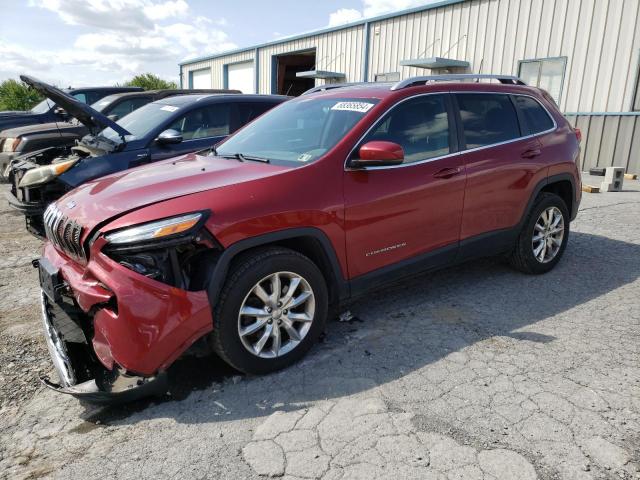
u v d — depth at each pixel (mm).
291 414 2631
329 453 2324
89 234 2691
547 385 2826
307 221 3025
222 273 2713
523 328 3562
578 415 2553
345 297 3365
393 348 3305
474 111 4066
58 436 2523
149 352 2543
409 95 3707
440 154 3750
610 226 6480
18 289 4590
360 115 3514
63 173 5191
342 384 2893
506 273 4703
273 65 22031
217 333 2764
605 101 11453
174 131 5820
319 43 19250
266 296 2918
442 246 3822
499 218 4176
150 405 2756
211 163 3594
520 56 12883
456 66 14227
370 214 3314
